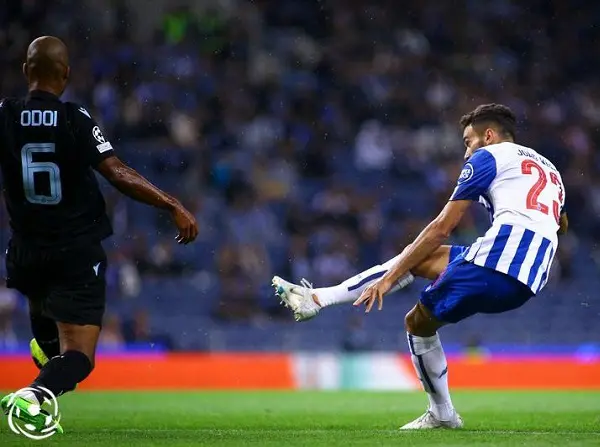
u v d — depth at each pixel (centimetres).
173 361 4784
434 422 2027
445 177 7144
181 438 1734
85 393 4150
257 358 4866
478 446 1559
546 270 1853
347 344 5709
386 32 8319
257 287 5984
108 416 2636
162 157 6750
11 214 1758
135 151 6775
